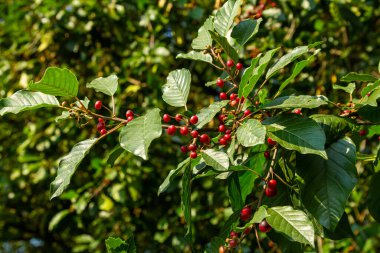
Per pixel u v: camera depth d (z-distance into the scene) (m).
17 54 1.79
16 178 1.85
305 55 1.33
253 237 1.40
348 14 1.36
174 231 1.52
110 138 1.58
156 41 1.60
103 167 1.50
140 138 0.48
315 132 0.50
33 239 2.26
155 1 1.61
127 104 1.63
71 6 1.67
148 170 1.49
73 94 0.56
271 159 0.61
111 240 0.49
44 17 1.73
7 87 1.77
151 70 1.55
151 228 1.63
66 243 2.21
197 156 0.56
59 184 0.52
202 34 0.64
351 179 0.51
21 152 1.76
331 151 0.53
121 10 1.65
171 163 1.62
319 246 1.33
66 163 0.54
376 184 0.60
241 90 0.54
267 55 0.56
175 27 1.60
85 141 0.55
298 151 0.49
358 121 0.59
